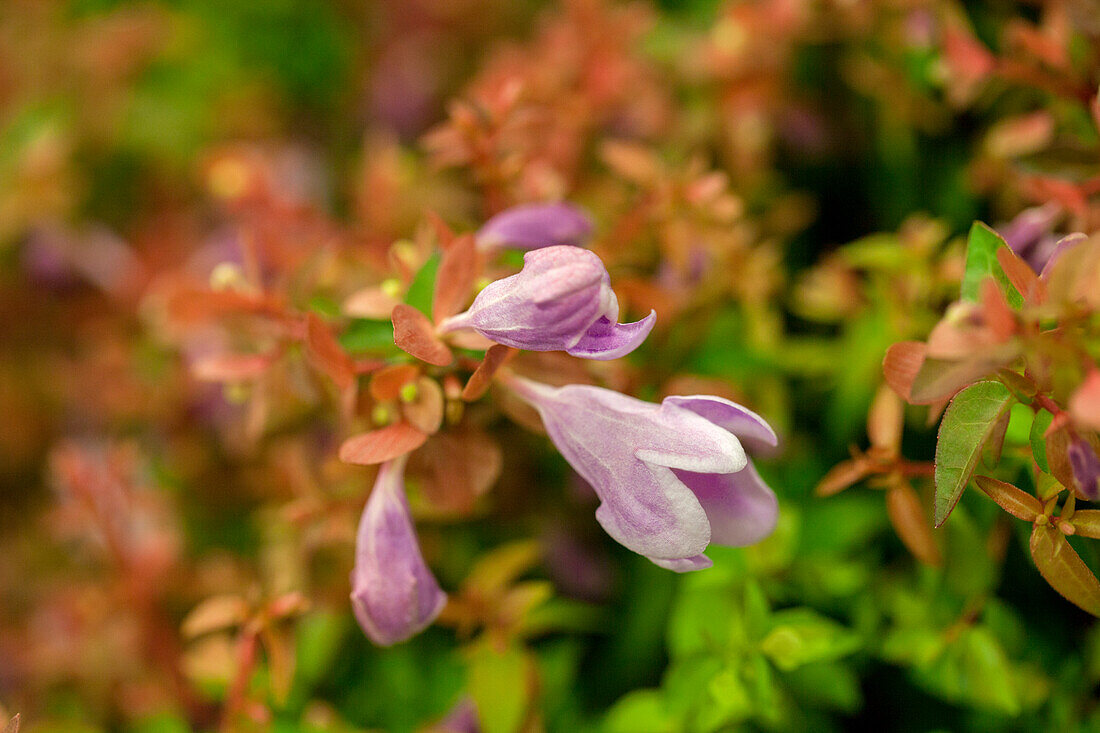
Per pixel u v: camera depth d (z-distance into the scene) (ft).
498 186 0.87
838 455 0.90
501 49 1.07
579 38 0.97
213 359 0.84
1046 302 0.72
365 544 0.78
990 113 0.93
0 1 1.29
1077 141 0.85
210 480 0.98
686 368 0.90
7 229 1.11
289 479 0.90
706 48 0.98
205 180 1.17
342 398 0.81
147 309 1.01
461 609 0.84
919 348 0.74
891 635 0.84
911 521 0.79
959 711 0.86
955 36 0.87
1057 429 0.73
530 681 0.84
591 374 0.82
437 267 0.79
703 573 0.84
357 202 0.96
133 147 1.22
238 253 0.97
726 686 0.82
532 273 0.74
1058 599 0.85
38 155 1.09
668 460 0.74
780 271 0.92
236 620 0.82
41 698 0.95
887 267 0.86
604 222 0.92
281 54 1.35
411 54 1.28
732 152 0.97
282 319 0.83
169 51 1.28
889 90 0.94
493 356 0.76
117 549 0.92
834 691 0.84
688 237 0.87
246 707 0.82
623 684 0.91
